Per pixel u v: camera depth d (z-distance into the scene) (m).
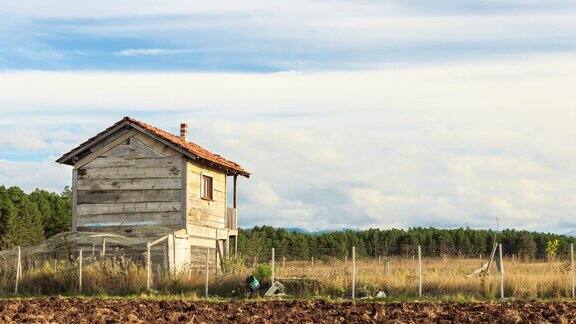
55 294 31.22
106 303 25.97
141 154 36.72
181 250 35.31
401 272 35.16
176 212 36.16
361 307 24.89
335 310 23.95
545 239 82.94
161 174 36.47
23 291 31.47
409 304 26.16
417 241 86.50
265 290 30.53
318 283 30.66
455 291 29.81
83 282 31.55
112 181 36.88
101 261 33.22
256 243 60.50
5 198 67.38
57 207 76.94
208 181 39.34
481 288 29.81
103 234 34.88
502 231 87.75
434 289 30.09
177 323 19.97
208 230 38.41
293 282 30.92
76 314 22.00
